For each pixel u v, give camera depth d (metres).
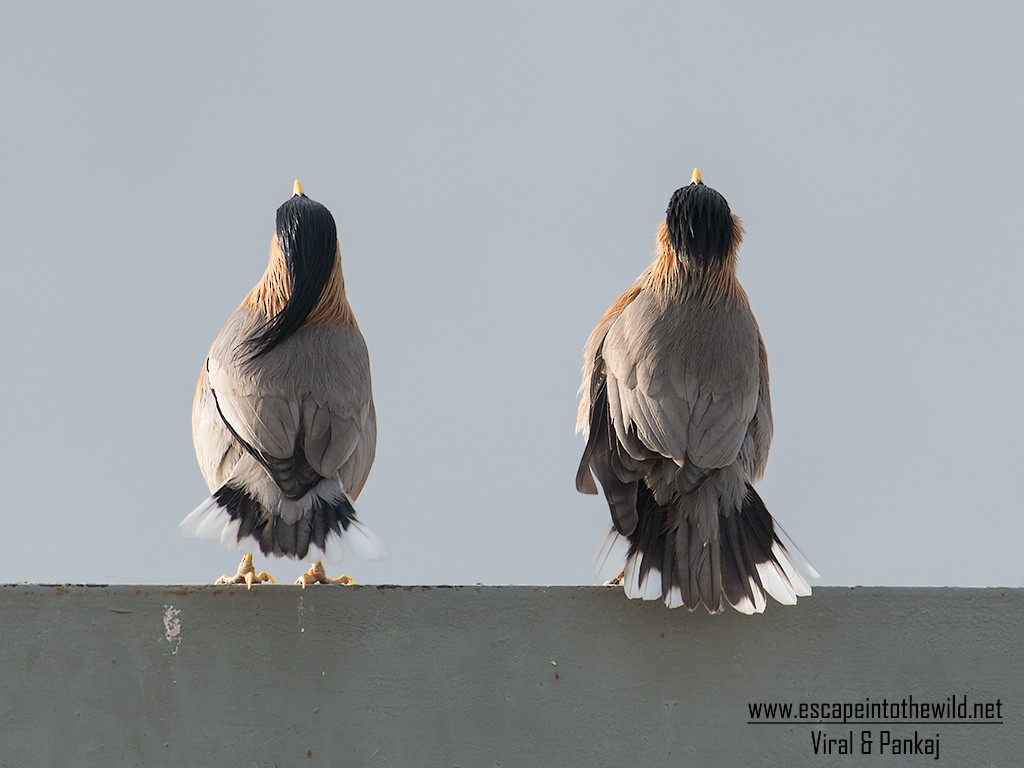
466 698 8.31
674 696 8.41
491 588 8.42
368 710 8.25
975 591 8.57
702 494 9.54
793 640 8.51
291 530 9.73
